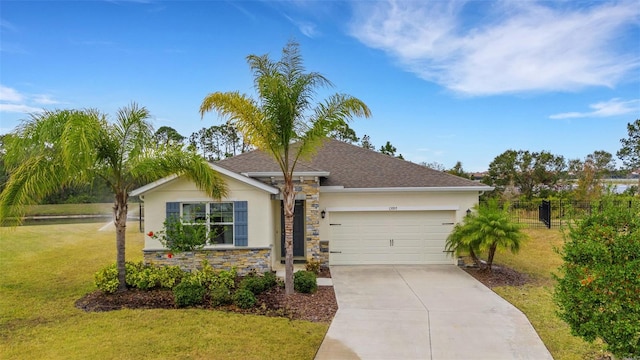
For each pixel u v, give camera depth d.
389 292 11.84
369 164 18.17
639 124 37.78
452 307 10.39
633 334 5.77
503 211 13.97
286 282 11.29
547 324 9.07
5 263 15.20
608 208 6.39
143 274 11.73
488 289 12.18
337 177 16.75
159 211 13.87
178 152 11.98
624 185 38.56
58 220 32.88
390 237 16.03
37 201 10.84
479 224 13.75
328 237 15.91
